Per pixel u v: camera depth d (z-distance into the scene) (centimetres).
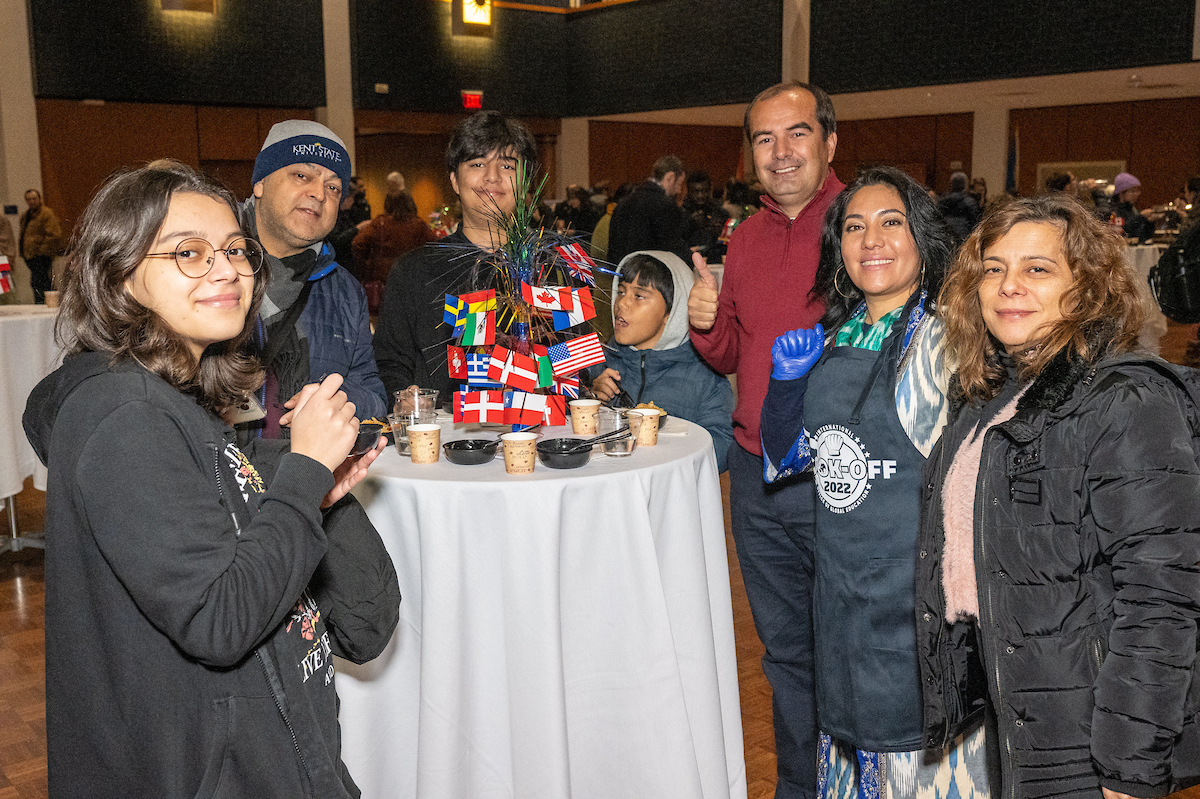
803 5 1195
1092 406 129
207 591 97
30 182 1095
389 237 862
